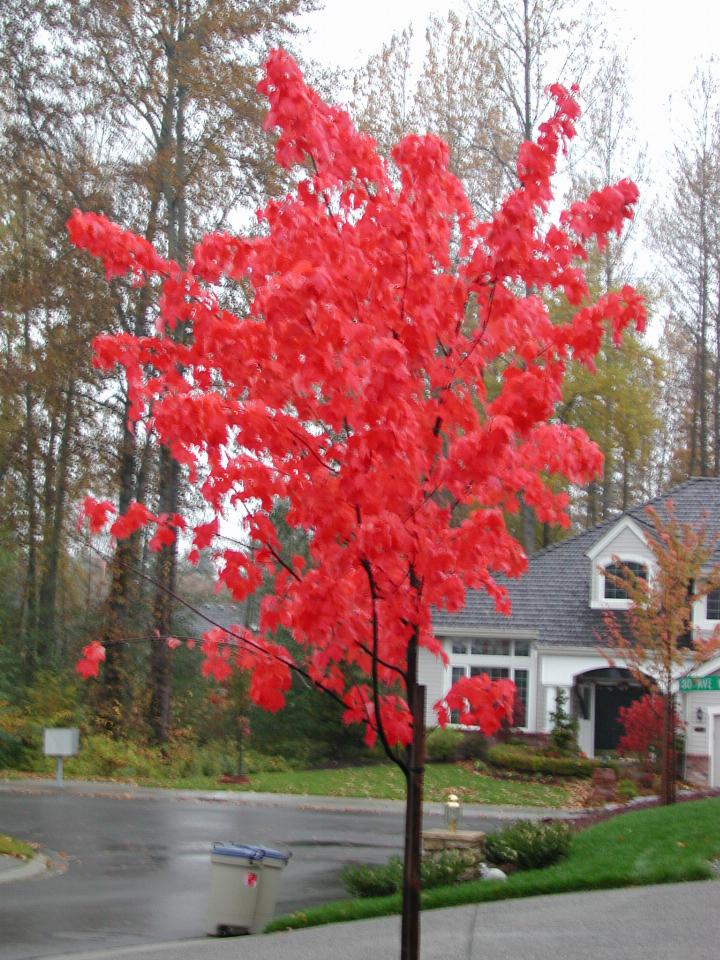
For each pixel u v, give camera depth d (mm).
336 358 6324
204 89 28953
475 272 6848
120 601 32062
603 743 34062
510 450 6543
